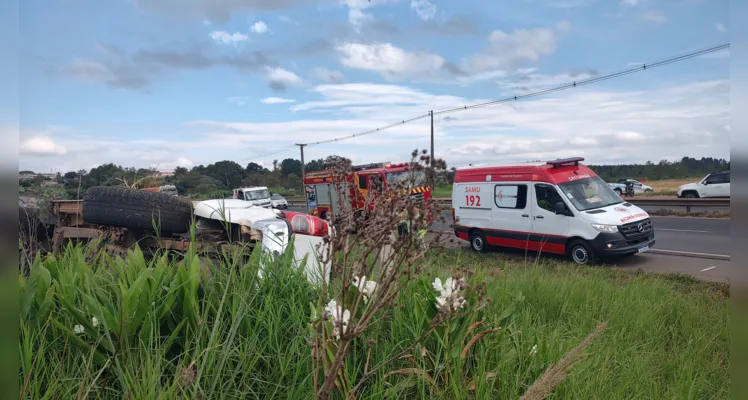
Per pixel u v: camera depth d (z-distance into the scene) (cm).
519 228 1372
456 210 1535
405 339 339
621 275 965
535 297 586
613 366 389
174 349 312
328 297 317
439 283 340
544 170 1322
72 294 299
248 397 291
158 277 320
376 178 226
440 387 314
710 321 559
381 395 292
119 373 256
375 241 220
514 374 333
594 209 1258
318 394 229
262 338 330
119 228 520
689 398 356
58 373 257
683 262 1251
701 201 2438
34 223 462
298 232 523
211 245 407
